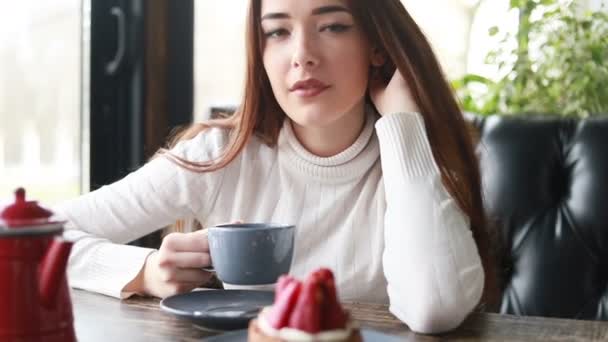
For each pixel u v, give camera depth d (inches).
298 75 48.7
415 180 44.3
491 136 61.4
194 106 95.9
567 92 87.2
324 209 54.7
